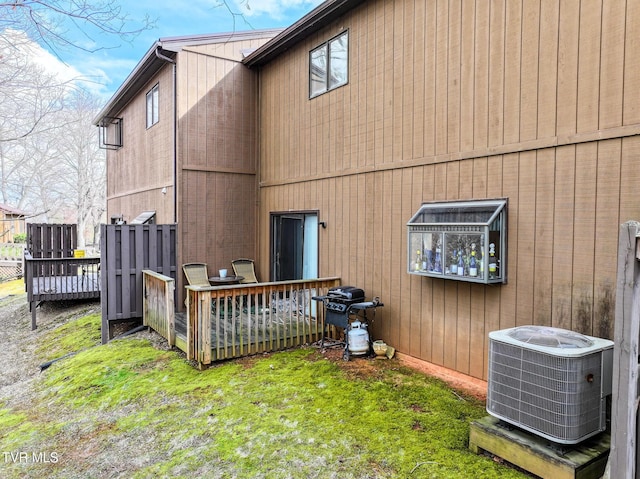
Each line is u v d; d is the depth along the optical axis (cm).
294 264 800
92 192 2878
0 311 1252
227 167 866
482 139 470
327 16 670
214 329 662
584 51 384
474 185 479
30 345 863
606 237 370
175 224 810
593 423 293
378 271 607
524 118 431
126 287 755
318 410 420
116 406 482
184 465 351
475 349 479
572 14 392
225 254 868
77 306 1096
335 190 685
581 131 386
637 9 350
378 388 468
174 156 824
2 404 562
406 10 558
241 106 879
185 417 431
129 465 367
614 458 232
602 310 372
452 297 504
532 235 425
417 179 547
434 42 522
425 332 538
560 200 402
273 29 907
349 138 657
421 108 541
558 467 281
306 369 531
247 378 508
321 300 616
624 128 357
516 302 439
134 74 953
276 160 840
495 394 330
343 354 575
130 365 589
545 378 294
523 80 431
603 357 300
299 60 767
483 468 312
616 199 364
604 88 371
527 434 315
